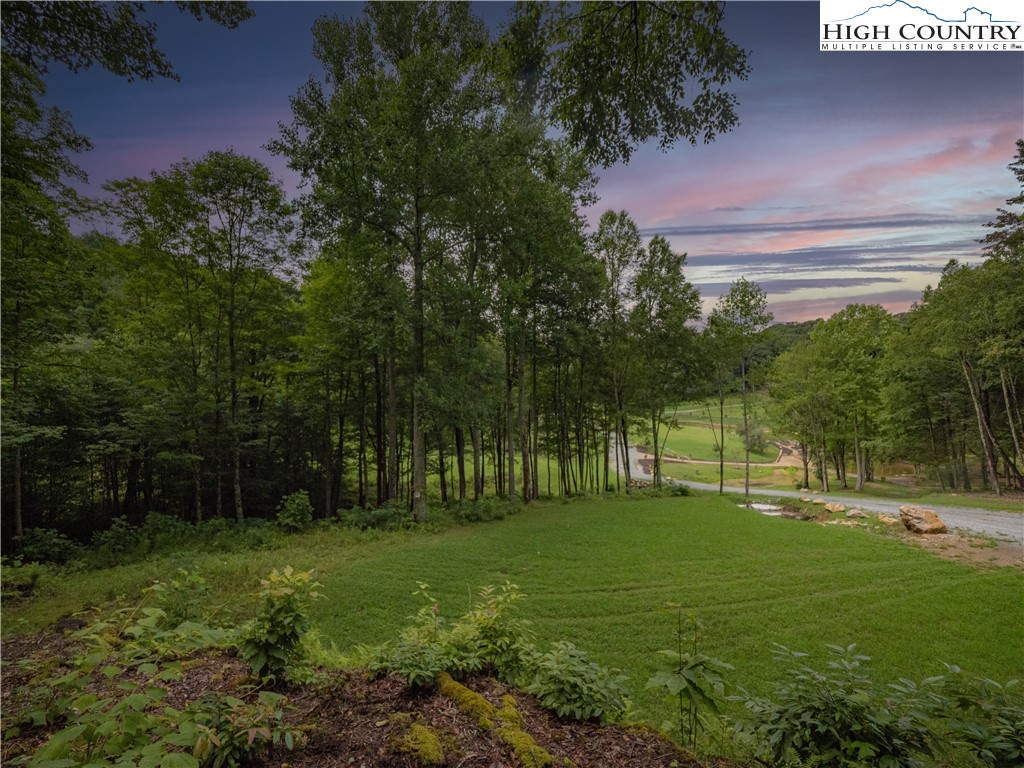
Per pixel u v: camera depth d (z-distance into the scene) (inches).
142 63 158.2
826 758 99.4
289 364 753.6
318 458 980.6
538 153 640.4
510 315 754.2
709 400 1284.4
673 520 705.6
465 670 151.0
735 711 192.5
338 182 577.9
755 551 539.5
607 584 435.2
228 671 145.8
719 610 380.8
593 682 136.1
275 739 91.1
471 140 589.9
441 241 749.3
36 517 670.5
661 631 343.9
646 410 1152.8
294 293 853.8
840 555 525.7
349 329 710.5
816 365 1267.2
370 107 579.2
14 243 357.1
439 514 706.2
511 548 540.7
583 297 938.1
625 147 132.5
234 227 644.1
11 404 440.5
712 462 1989.4
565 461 1125.7
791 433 1389.0
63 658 154.3
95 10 153.6
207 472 705.0
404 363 813.9
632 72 119.0
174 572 372.2
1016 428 1026.7
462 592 407.5
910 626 354.9
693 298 1047.0
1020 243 784.3
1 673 136.4
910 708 105.9
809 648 323.6
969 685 105.5
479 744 108.4
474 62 144.9
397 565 463.8
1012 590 416.8
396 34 622.8
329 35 543.8
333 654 181.9
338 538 572.1
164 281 626.2
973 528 641.0
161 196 587.2
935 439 1198.3
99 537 537.0
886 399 1167.6
